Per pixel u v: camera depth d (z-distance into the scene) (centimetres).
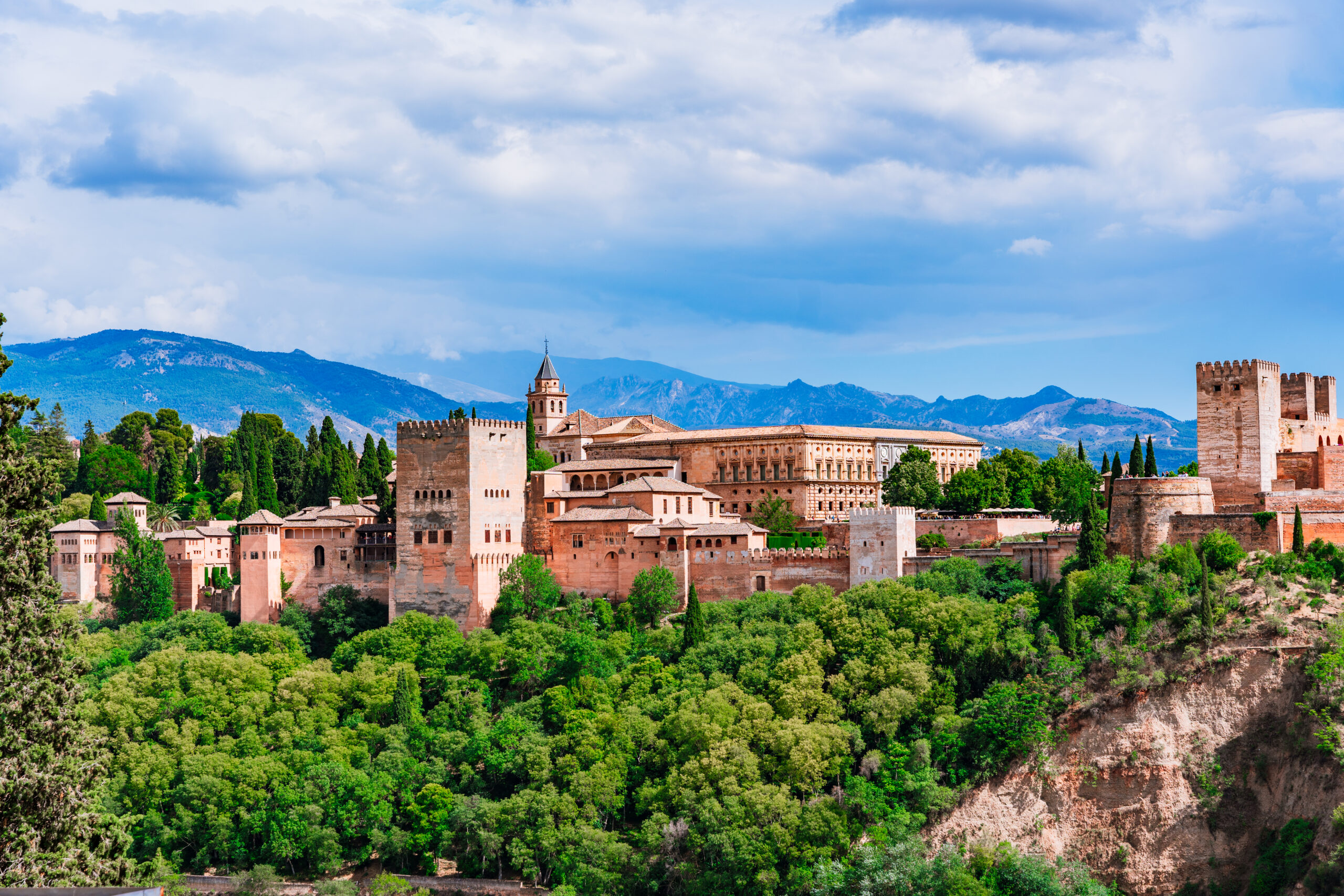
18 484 12325
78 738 12444
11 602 12025
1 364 12706
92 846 12388
